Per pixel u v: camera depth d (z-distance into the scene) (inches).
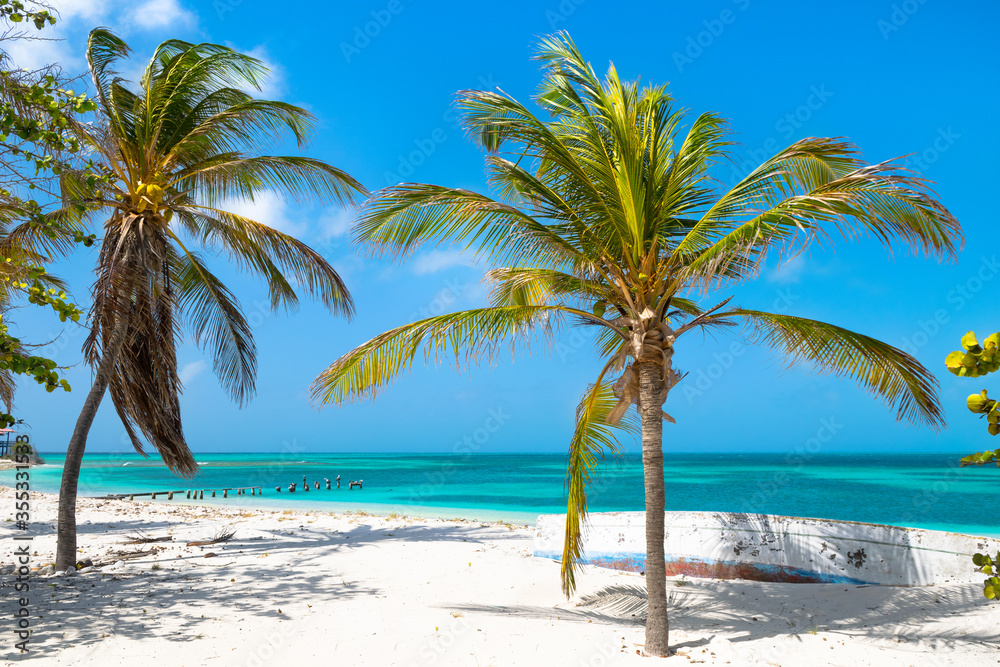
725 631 269.4
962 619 269.4
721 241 219.9
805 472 2353.6
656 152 264.2
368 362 261.6
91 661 219.6
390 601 316.5
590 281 280.8
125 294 370.3
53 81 177.3
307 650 238.7
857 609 292.4
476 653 238.4
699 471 2511.1
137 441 395.9
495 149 258.7
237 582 356.5
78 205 362.3
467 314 258.7
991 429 77.4
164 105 426.9
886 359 239.8
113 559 428.8
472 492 1445.6
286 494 1359.5
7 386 274.5
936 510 1082.1
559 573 385.7
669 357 254.1
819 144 224.7
